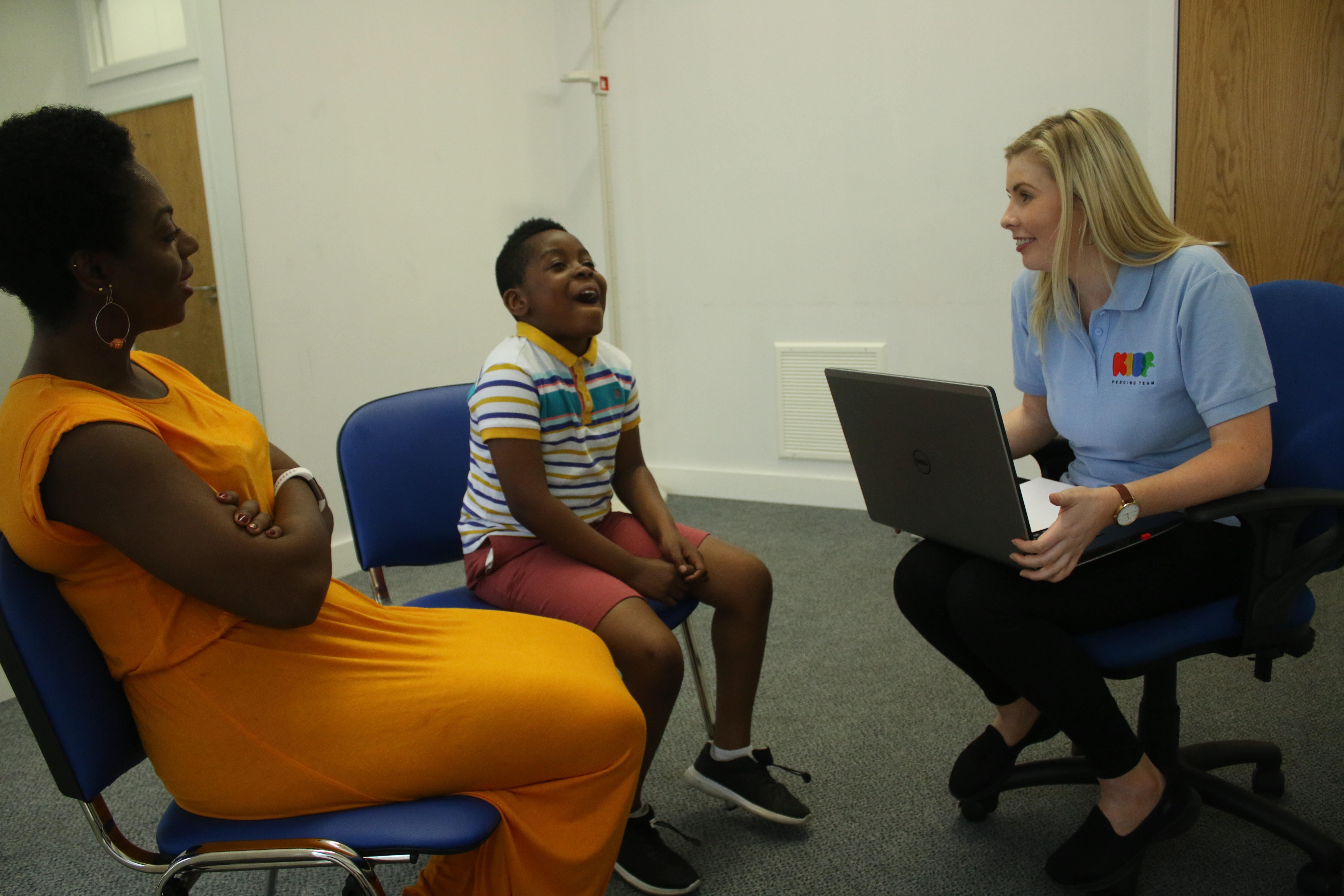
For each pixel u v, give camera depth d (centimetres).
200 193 287
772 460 371
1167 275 127
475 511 145
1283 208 273
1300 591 124
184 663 90
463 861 107
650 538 152
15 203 81
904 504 141
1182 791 129
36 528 81
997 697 148
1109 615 125
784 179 346
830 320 347
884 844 150
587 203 395
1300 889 133
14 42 282
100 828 91
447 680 96
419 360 341
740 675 148
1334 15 256
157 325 93
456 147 349
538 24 381
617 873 143
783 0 333
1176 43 276
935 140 315
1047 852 145
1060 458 161
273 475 109
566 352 142
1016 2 294
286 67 289
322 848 88
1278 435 133
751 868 146
